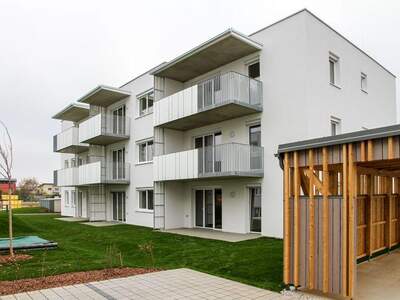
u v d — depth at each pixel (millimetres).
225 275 7488
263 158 13789
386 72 18969
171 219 17547
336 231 5648
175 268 8180
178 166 15758
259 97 14047
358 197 8328
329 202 5777
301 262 6102
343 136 5570
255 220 14312
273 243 11406
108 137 20875
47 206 36719
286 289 6258
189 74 17469
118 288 6352
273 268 7879
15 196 41969
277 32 13695
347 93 15094
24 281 6742
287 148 6348
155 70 17016
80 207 27297
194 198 17609
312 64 13016
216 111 14242
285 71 13297
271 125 13641
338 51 14711
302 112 12648
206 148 14531
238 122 15164
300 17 12953
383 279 6926
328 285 5684
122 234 15180
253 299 5742
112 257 9359
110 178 21141
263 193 13664
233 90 13320
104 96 21500
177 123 16609
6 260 8648
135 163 20219
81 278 7012
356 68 16016
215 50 14453
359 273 7418
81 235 15172
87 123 22109
